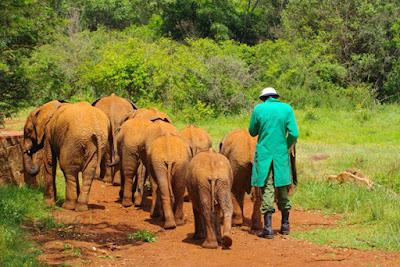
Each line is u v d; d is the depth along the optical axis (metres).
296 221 12.68
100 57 36.62
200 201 9.91
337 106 33.94
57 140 12.77
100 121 12.85
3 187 12.95
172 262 9.24
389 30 38.03
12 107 16.56
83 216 12.17
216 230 10.38
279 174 10.84
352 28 39.38
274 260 9.46
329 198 14.14
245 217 12.96
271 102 11.03
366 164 18.92
